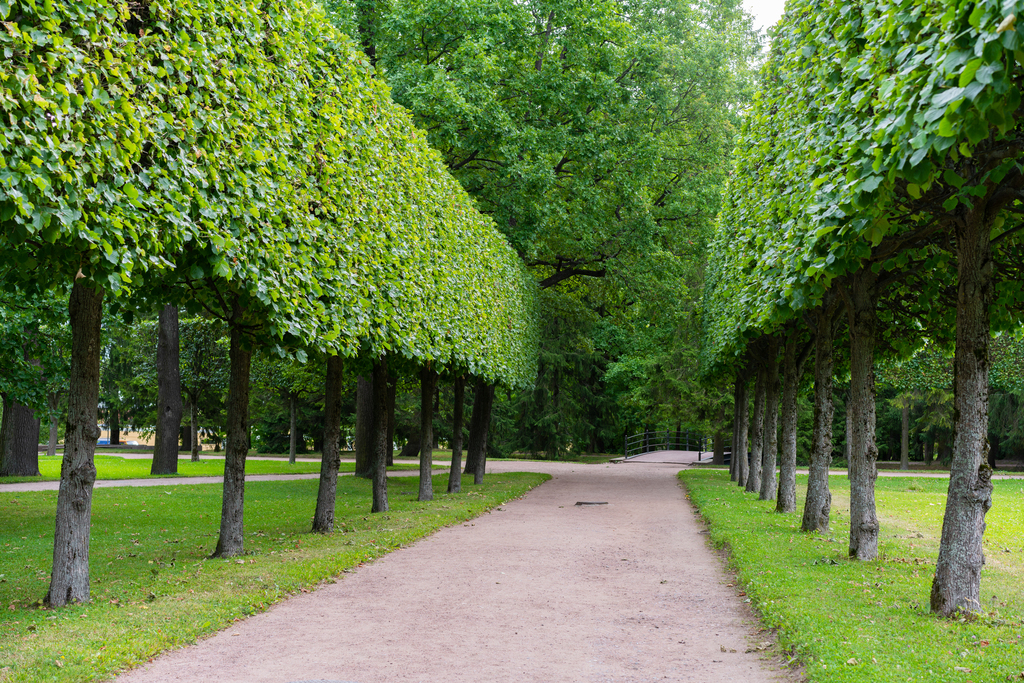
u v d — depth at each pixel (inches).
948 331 433.7
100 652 201.8
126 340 1430.9
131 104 220.1
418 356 476.7
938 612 239.0
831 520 508.7
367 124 414.6
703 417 1376.7
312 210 356.5
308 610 267.3
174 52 249.0
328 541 403.5
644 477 1002.1
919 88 193.2
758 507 587.8
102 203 205.5
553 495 730.8
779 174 422.0
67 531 258.2
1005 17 140.6
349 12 761.6
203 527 474.0
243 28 292.8
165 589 279.1
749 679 193.3
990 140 218.4
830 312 442.6
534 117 858.1
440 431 1627.7
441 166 556.1
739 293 495.5
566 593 296.7
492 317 669.9
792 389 560.4
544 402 1509.6
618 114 891.4
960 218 244.5
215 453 1850.4
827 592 272.7
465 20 756.0
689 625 249.6
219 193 272.4
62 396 1318.9
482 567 349.7
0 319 480.7
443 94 704.4
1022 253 340.5
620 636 235.6
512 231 839.7
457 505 589.0
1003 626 226.1
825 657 195.0
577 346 1557.6
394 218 445.1
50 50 184.9
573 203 912.9
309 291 335.0
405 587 305.9
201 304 343.9
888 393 1606.8
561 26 853.2
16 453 823.1
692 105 1032.2
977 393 238.8
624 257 977.5
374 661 207.9
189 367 1235.9
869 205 236.4
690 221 1018.7
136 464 1093.1
